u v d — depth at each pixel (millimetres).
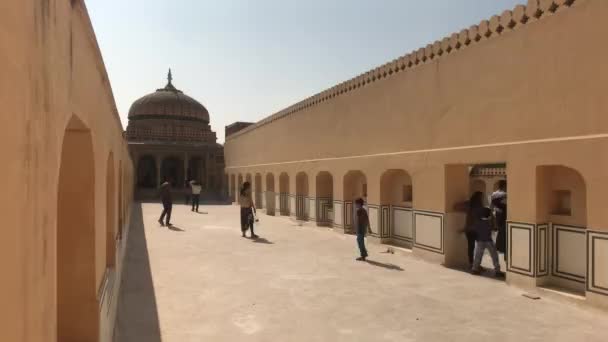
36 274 1812
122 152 10648
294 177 17266
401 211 11102
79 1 2900
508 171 7496
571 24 6480
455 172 9094
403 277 8156
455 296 6945
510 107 7500
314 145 15438
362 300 6754
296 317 6000
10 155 1478
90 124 3686
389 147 10945
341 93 13445
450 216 9039
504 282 7777
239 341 5160
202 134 32812
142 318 5945
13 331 1521
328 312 6199
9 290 1479
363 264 9297
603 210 5996
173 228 14961
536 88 7027
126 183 14492
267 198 20781
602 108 6051
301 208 17219
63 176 3785
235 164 27469
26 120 1648
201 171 32844
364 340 5211
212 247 11336
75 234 3807
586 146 6203
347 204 13430
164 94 34250
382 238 11375
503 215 8484
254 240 12531
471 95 8336
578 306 6332
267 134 20812
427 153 9469
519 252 7336
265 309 6336
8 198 1462
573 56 6449
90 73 3670
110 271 5625
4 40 1411
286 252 10688
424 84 9641
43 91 1913
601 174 6016
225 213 20516
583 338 5227
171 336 5312
